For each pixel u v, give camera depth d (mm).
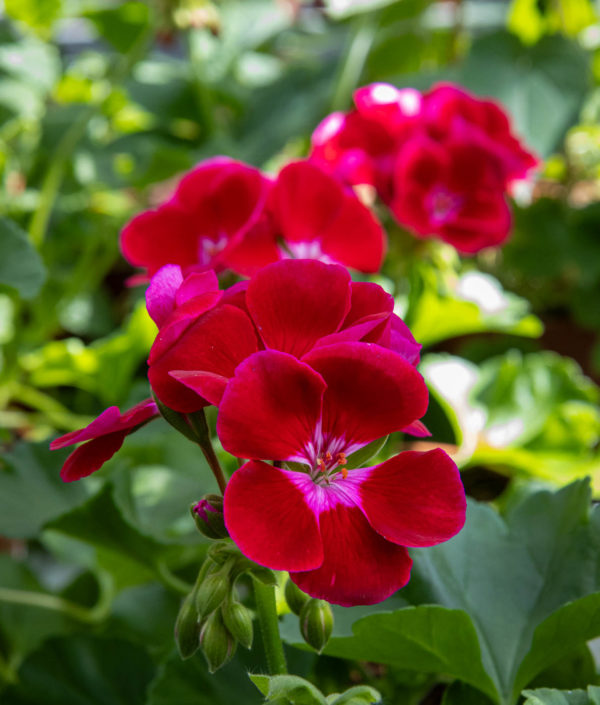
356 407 393
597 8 1178
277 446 388
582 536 495
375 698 410
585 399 795
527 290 1100
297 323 397
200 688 502
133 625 615
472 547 503
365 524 390
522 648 481
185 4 957
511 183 730
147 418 407
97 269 1087
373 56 1206
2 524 560
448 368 779
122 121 1206
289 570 378
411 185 643
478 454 716
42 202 954
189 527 573
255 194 529
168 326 385
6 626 631
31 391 937
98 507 536
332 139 669
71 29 1421
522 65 1015
